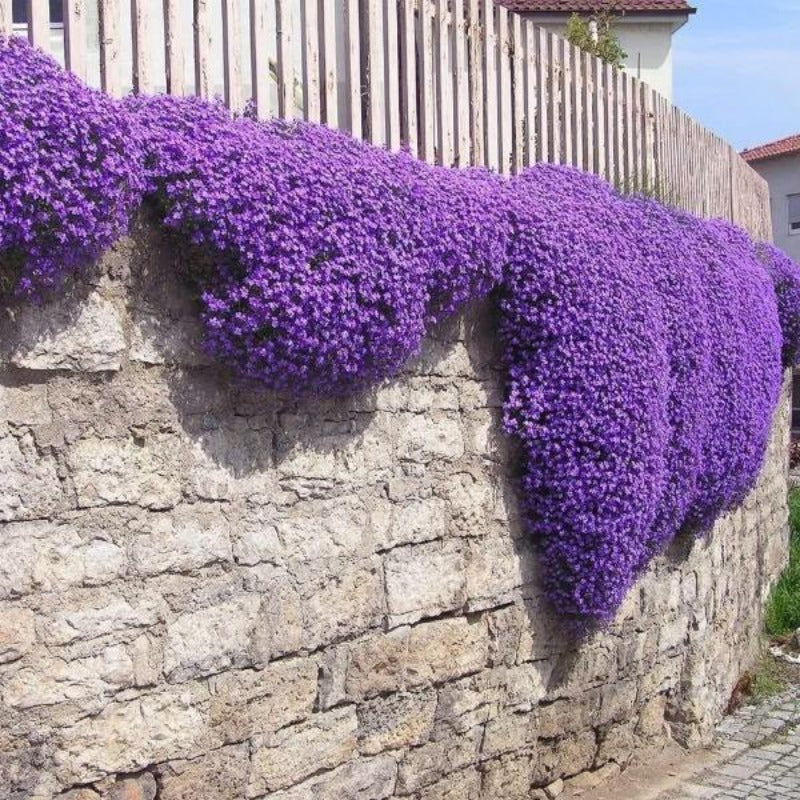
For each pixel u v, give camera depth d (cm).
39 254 355
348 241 445
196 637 423
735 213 1120
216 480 431
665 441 645
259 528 448
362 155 478
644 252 679
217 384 432
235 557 438
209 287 419
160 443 411
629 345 608
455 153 589
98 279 390
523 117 654
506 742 583
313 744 474
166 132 405
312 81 495
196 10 440
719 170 1051
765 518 1065
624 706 689
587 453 586
